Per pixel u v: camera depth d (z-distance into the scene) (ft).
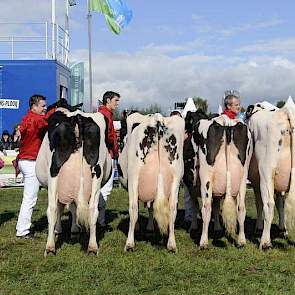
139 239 29.09
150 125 24.91
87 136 24.25
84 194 24.39
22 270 23.11
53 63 67.92
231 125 25.55
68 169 24.11
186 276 22.21
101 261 24.17
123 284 21.12
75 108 27.43
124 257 24.85
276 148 25.29
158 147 24.95
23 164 28.73
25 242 28.55
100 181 25.03
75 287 20.68
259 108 29.25
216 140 25.50
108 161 26.96
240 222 26.35
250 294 19.92
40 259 24.73
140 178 25.17
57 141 24.12
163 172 25.02
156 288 20.70
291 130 25.05
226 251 25.94
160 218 25.11
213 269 23.07
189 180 29.50
